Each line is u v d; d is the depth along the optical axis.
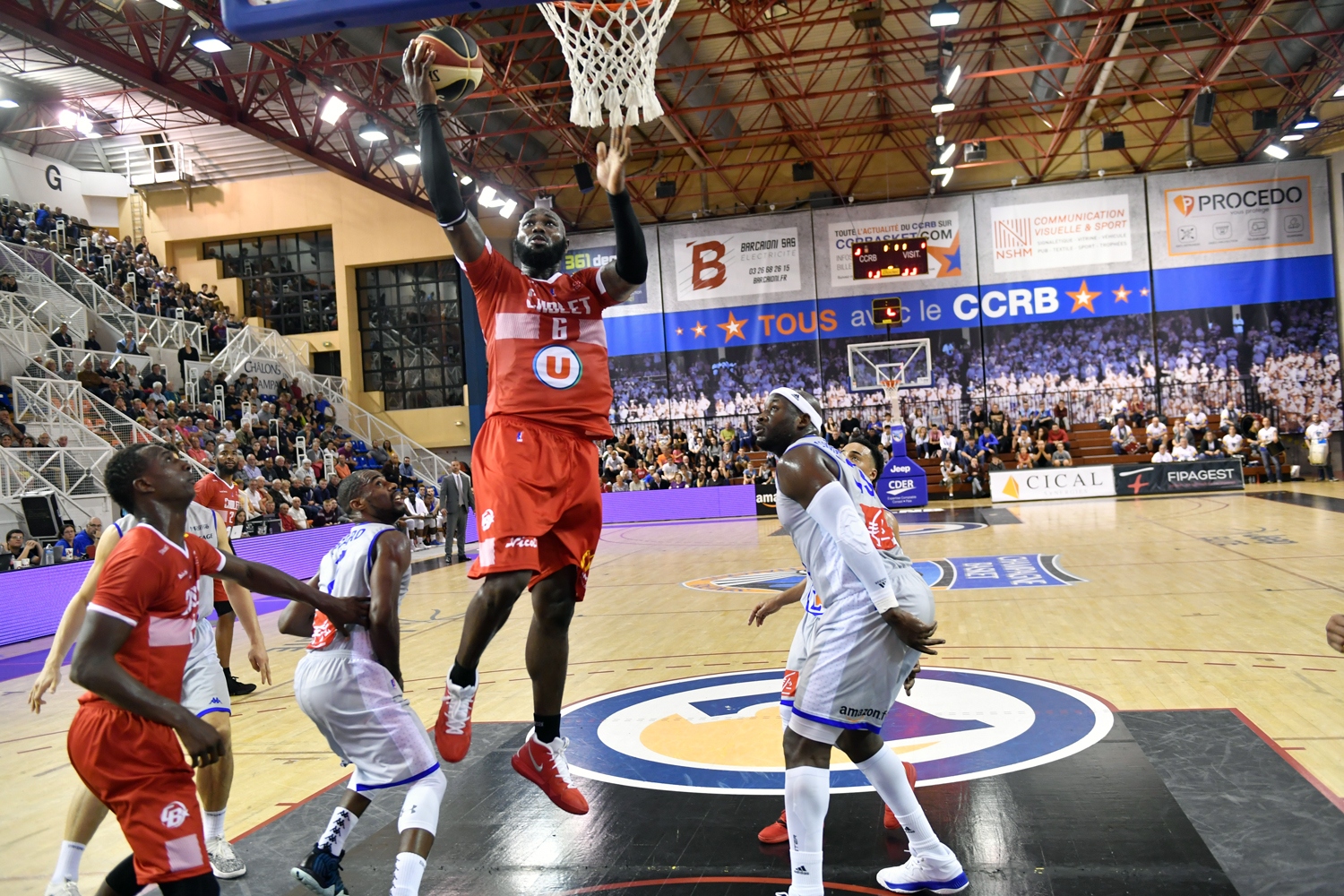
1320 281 21.64
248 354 21.39
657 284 24.23
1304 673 5.68
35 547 11.40
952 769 4.27
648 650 7.70
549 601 3.11
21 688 7.86
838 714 3.01
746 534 17.58
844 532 2.97
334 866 3.14
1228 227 22.02
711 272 23.98
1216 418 21.86
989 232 22.98
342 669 3.12
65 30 12.55
